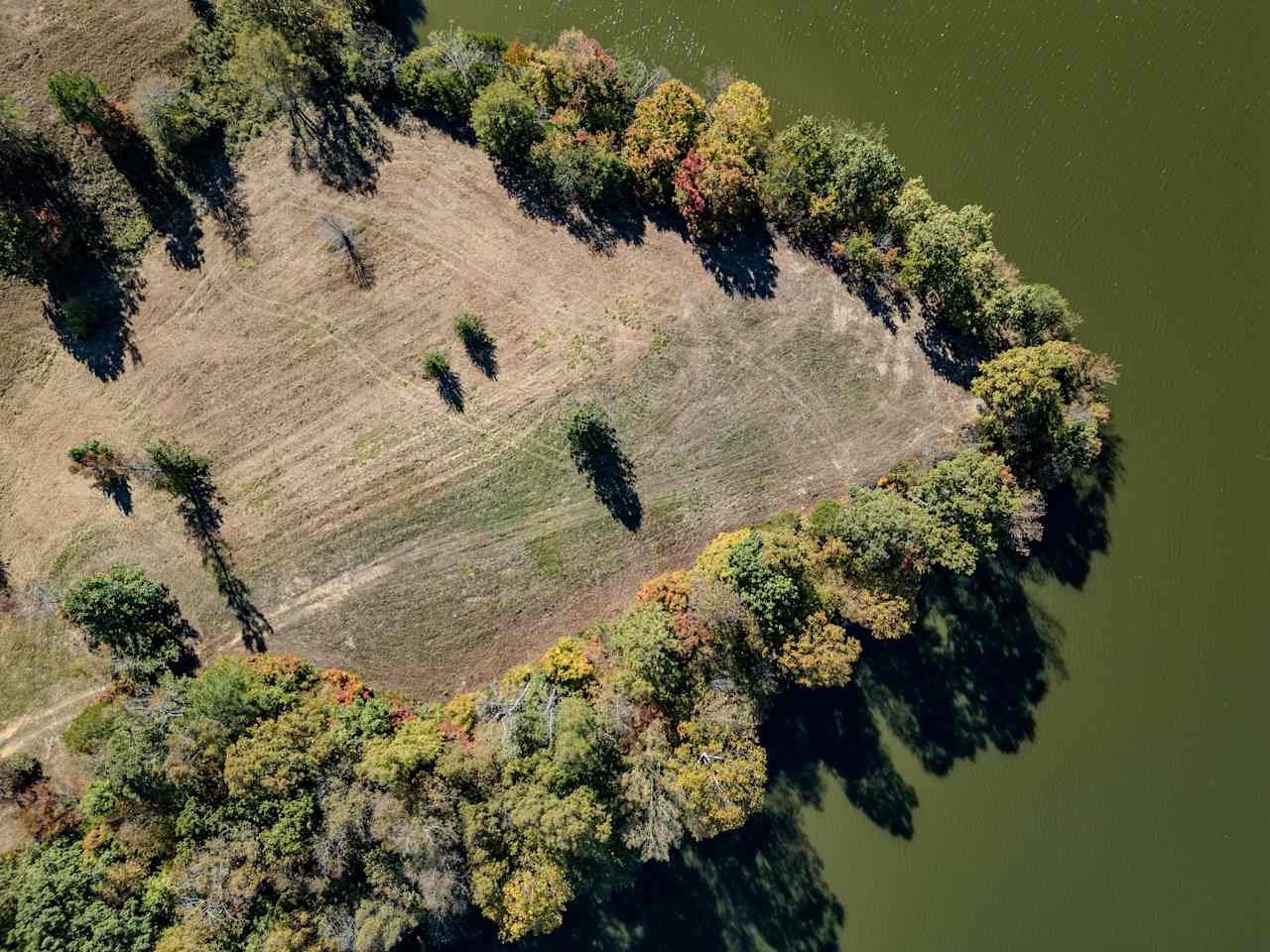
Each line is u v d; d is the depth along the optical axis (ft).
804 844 194.49
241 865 163.84
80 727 176.96
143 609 183.11
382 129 196.24
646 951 191.21
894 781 195.42
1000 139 199.11
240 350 193.77
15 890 167.53
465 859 166.50
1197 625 196.13
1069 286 197.57
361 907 165.37
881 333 195.62
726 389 195.62
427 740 171.83
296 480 193.06
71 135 190.49
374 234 195.52
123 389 191.72
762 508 194.39
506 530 193.47
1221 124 198.29
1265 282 196.85
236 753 165.58
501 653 191.21
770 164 186.80
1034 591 196.44
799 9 200.75
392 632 191.21
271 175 194.59
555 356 195.11
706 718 167.43
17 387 190.60
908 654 195.93
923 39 200.44
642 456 194.49
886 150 189.78
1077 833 195.83
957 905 195.00
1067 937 194.49
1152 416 196.85
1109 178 198.39
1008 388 179.01
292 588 191.11
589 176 188.44
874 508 174.81
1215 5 198.59
